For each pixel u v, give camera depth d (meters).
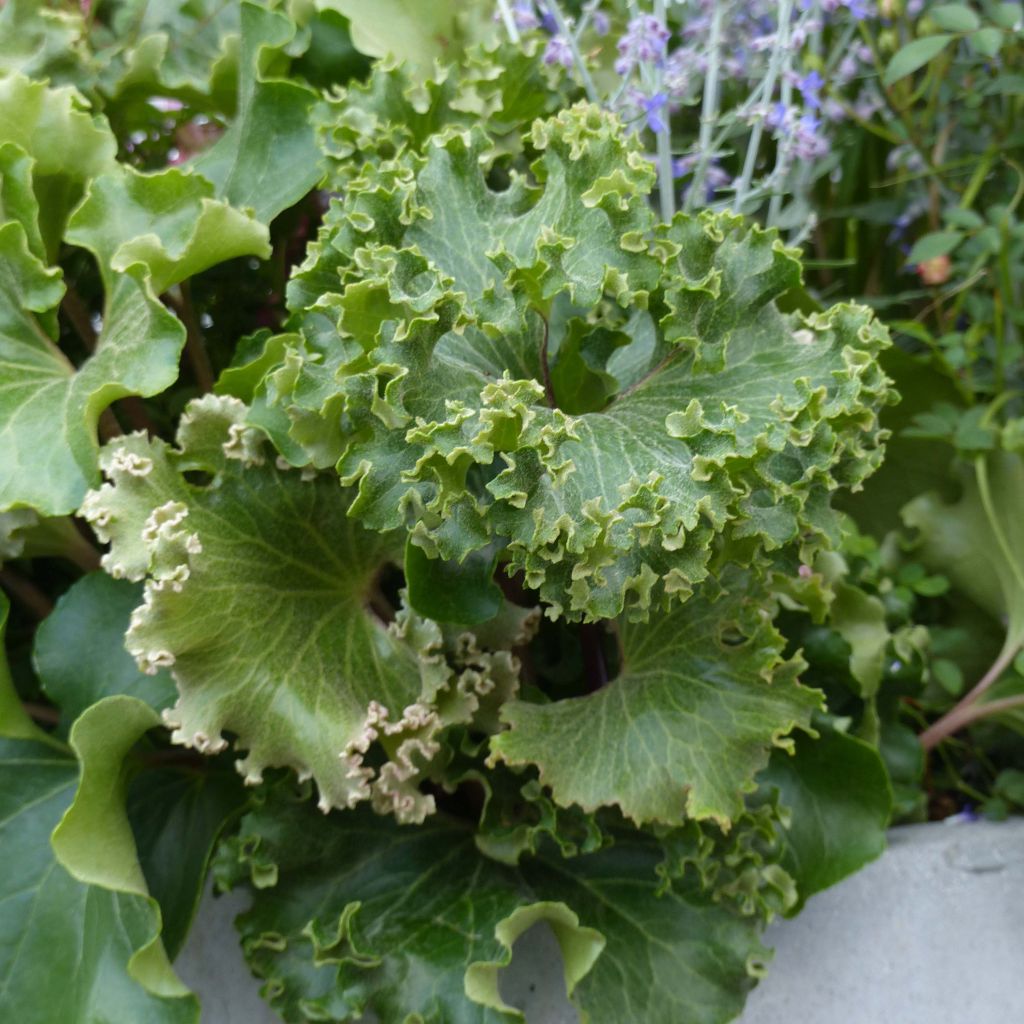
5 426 0.56
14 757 0.59
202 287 0.75
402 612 0.57
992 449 0.76
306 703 0.55
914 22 0.87
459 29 0.75
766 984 0.65
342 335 0.52
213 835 0.60
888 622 0.76
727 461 0.51
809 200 0.93
